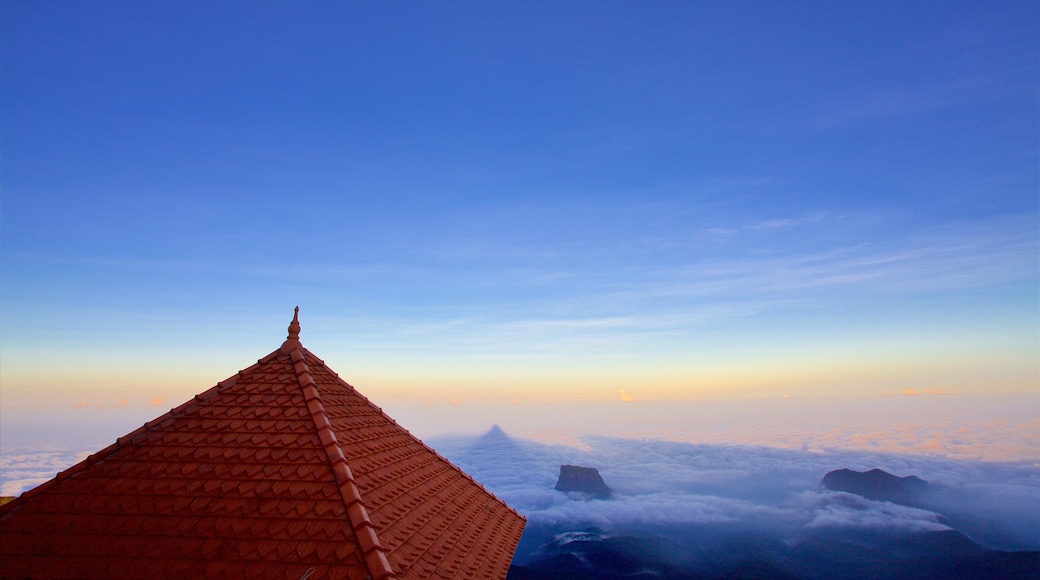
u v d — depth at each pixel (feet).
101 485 25.20
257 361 35.27
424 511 30.99
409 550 24.93
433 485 36.37
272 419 29.35
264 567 21.01
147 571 21.21
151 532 22.77
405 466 35.63
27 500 24.71
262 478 25.22
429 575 24.13
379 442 35.86
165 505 24.03
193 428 28.73
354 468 27.91
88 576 21.17
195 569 21.15
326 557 21.25
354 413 36.83
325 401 33.27
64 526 23.20
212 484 25.00
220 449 27.17
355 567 20.79
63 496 24.71
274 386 32.58
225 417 29.58
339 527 22.57
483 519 37.04
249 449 27.12
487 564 30.40
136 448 27.48
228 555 21.59
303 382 32.60
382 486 29.30
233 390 32.01
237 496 24.32
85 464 26.50
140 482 25.27
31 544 22.50
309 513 23.29
